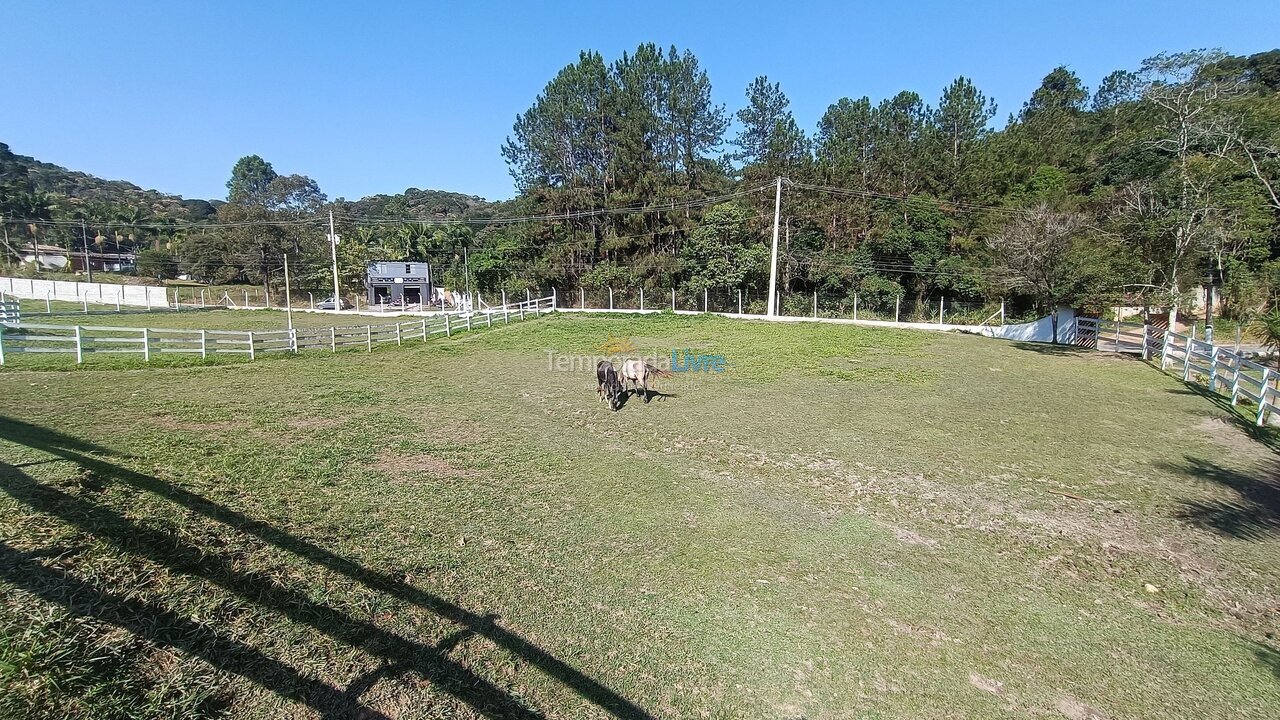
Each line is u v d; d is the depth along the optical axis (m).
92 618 3.75
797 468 8.77
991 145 39.09
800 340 22.53
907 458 9.22
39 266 64.75
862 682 4.25
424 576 5.06
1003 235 25.59
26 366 13.50
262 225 48.84
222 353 17.09
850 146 40.19
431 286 48.84
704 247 34.41
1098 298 23.27
